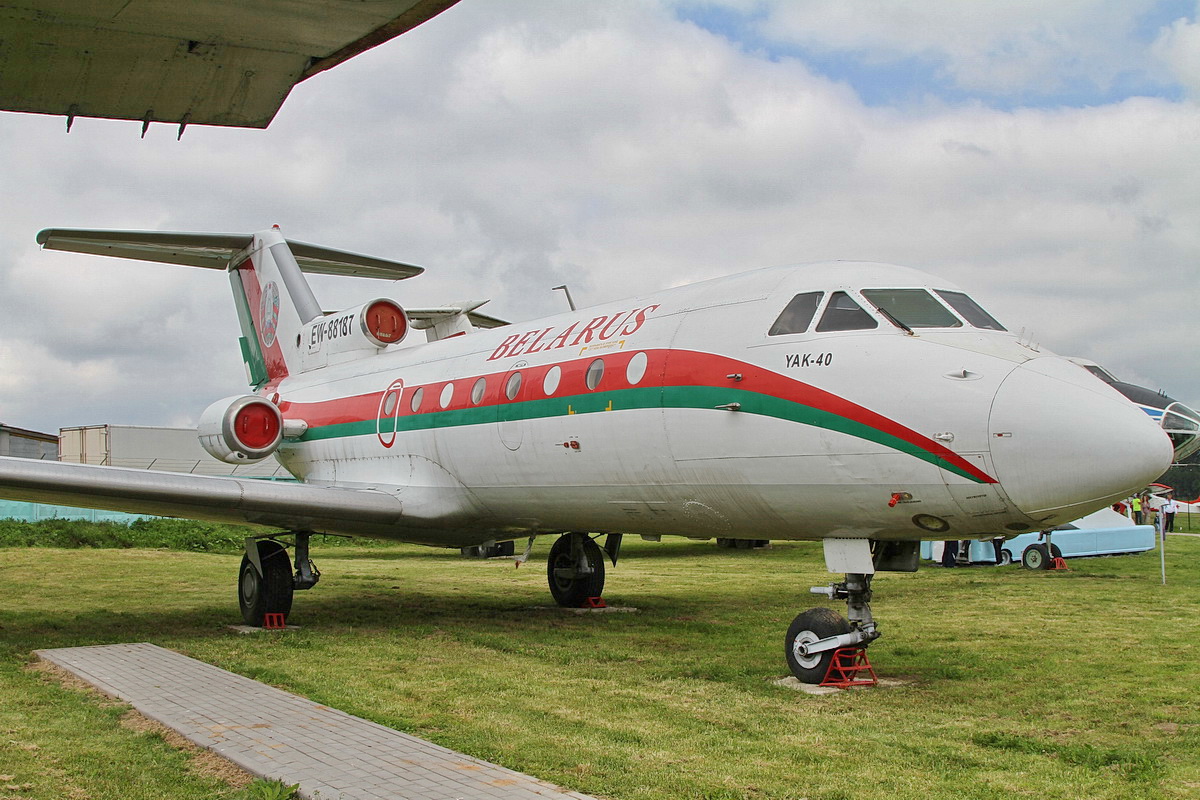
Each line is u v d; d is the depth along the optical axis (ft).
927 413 22.04
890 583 50.29
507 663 26.99
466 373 37.04
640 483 28.89
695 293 29.40
